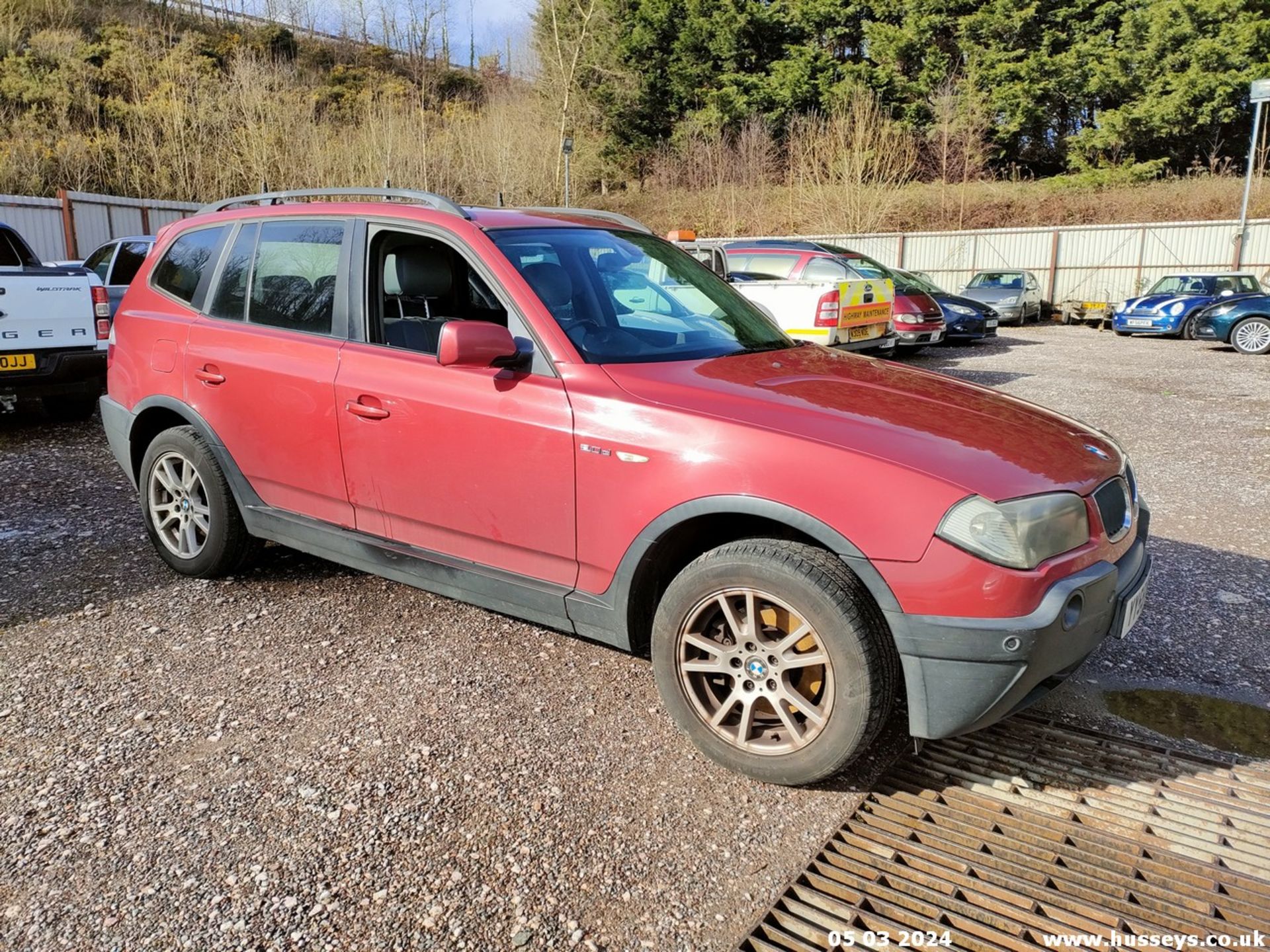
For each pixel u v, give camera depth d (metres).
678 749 2.96
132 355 4.38
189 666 3.45
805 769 2.65
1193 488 6.23
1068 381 11.41
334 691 3.29
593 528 2.93
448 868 2.36
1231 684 3.47
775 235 33.38
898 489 2.46
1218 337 15.31
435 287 3.72
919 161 36.22
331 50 50.91
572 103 40.38
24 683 3.30
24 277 6.99
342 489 3.61
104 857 2.38
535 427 3.01
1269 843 2.52
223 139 28.70
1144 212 29.72
